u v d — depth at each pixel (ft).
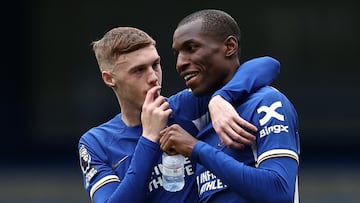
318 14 176.35
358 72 177.17
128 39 44.11
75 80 182.09
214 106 41.81
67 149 182.80
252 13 176.14
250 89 42.78
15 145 183.73
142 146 42.83
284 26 176.96
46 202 146.92
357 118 177.17
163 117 43.01
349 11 176.45
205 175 43.14
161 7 175.52
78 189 157.48
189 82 43.21
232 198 41.81
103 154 45.88
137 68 44.06
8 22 182.60
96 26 180.04
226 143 40.78
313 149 177.17
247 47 176.55
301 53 176.86
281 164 40.40
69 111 182.60
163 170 43.01
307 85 177.68
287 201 40.04
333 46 177.37
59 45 181.98
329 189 152.35
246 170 39.86
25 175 172.65
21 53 183.32
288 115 41.88
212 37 42.86
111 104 182.29
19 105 183.73
